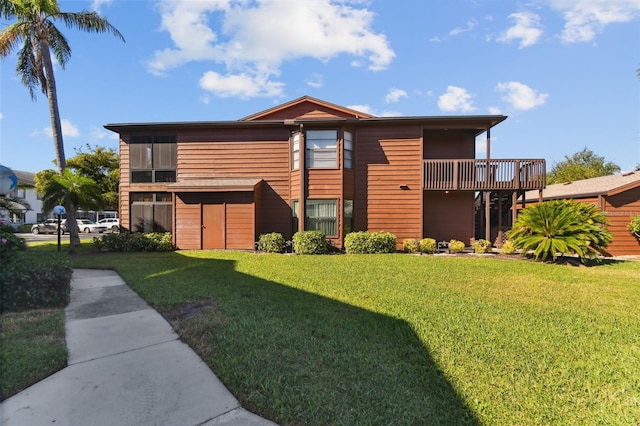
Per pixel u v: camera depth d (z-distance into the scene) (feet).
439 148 43.50
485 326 12.32
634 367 9.12
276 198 41.45
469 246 42.32
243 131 41.96
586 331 11.92
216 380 8.49
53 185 36.27
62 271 15.89
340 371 8.73
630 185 39.29
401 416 6.88
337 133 39.06
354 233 37.45
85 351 10.28
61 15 39.11
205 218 39.22
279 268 25.20
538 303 15.69
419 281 20.62
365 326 12.14
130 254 34.68
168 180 42.14
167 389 8.03
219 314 13.42
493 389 7.95
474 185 38.99
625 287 19.39
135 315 14.01
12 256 15.88
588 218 29.19
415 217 40.29
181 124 40.81
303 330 11.69
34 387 8.07
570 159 125.90
